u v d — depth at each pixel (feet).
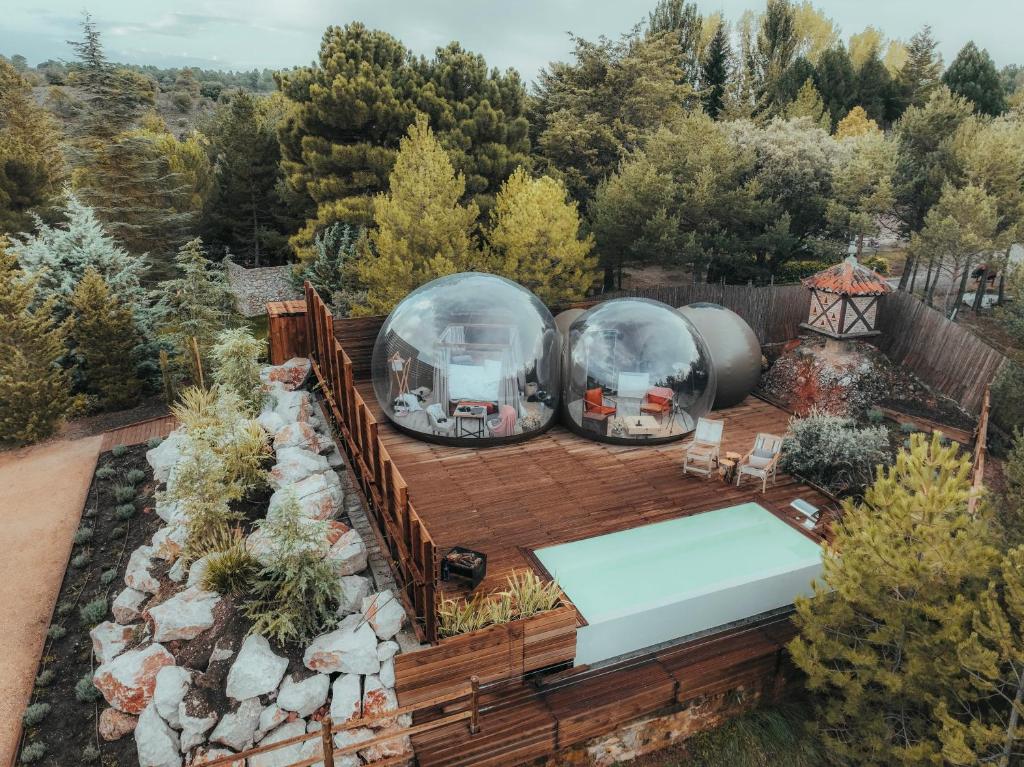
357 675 23.89
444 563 27.99
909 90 155.22
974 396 52.16
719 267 94.07
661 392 43.09
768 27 180.45
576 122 111.14
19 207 101.35
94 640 30.12
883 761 24.35
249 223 129.29
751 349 50.31
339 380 38.37
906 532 22.82
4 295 54.13
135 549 39.40
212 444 34.58
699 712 27.02
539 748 23.54
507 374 42.24
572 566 29.86
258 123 126.93
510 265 71.00
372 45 90.33
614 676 25.90
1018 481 36.94
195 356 50.31
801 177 93.71
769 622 29.58
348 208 87.97
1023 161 79.51
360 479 34.88
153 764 22.65
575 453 41.19
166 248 101.91
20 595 36.06
